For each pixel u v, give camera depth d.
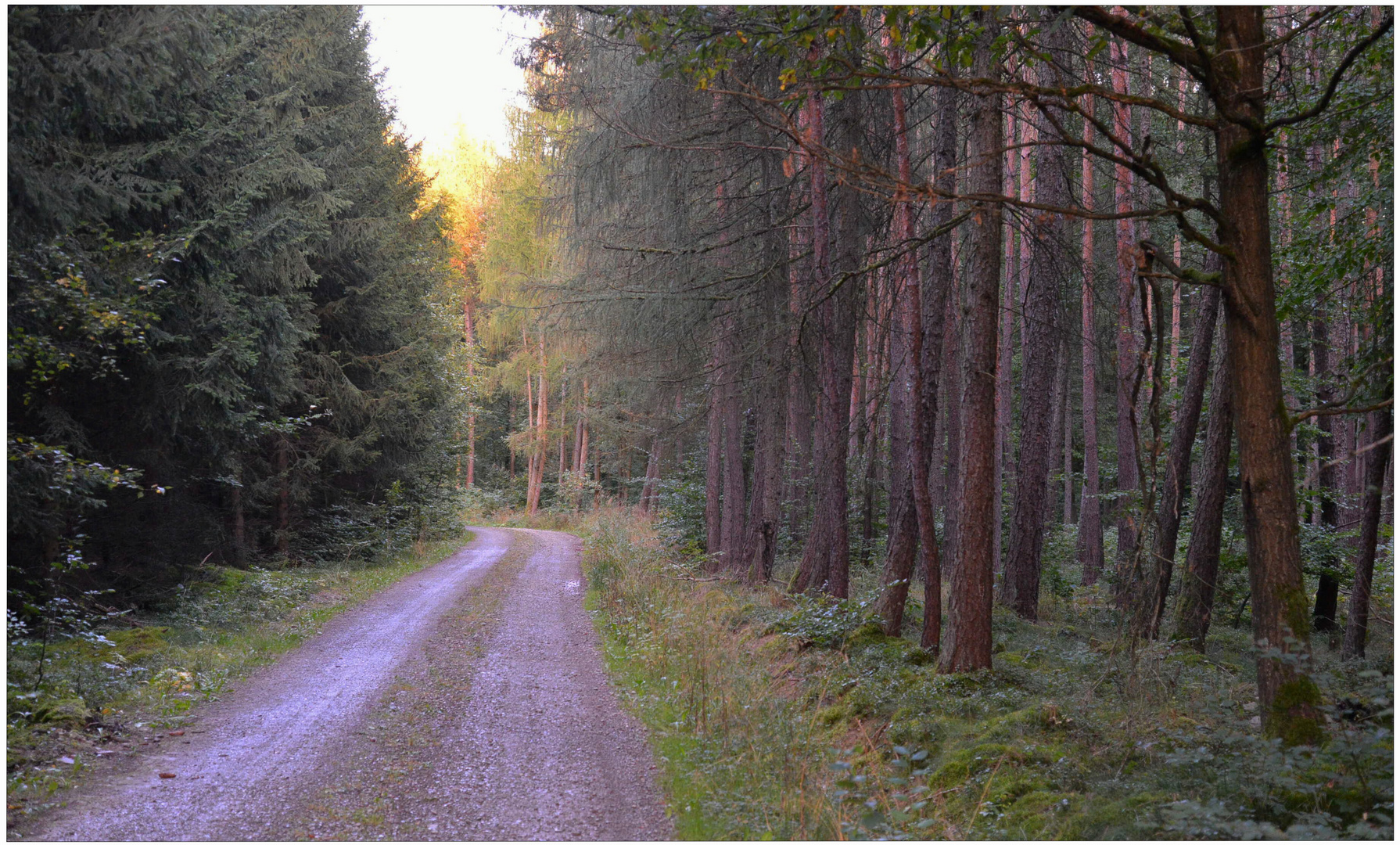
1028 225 9.39
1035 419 12.84
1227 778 5.07
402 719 7.20
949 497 14.44
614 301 12.64
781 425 14.80
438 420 20.75
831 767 5.36
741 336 12.70
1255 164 5.26
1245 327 5.23
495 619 12.60
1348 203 9.74
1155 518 6.66
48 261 7.20
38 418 9.00
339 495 19.52
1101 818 4.86
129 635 9.27
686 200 12.84
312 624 11.61
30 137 7.00
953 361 14.16
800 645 9.79
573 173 14.03
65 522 9.02
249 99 13.37
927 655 8.90
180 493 12.26
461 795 5.52
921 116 11.38
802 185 12.38
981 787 5.53
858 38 6.23
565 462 46.81
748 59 10.62
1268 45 5.08
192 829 4.81
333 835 4.82
